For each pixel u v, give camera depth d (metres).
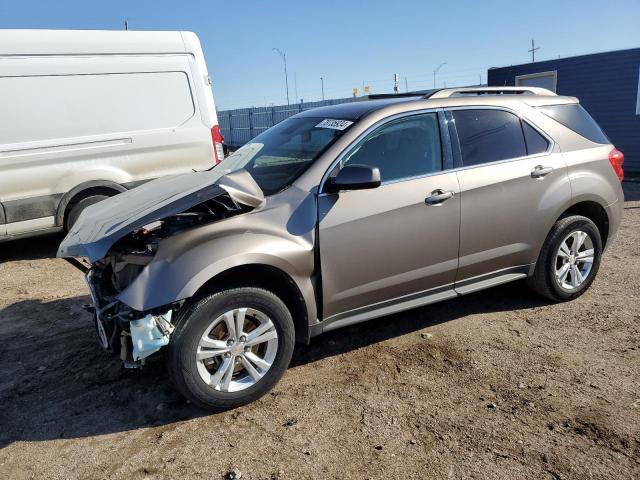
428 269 3.82
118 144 6.88
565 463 2.67
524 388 3.36
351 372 3.64
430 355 3.84
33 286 5.73
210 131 7.54
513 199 4.11
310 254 3.33
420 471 2.66
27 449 2.95
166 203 3.00
